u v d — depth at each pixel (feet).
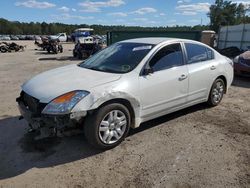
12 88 26.48
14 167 11.69
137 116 13.82
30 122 12.45
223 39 91.56
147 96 13.94
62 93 11.84
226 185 10.32
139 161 12.07
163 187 10.23
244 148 13.25
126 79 13.17
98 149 13.07
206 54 18.10
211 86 18.28
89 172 11.29
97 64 15.19
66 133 12.16
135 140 14.10
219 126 16.01
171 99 15.33
